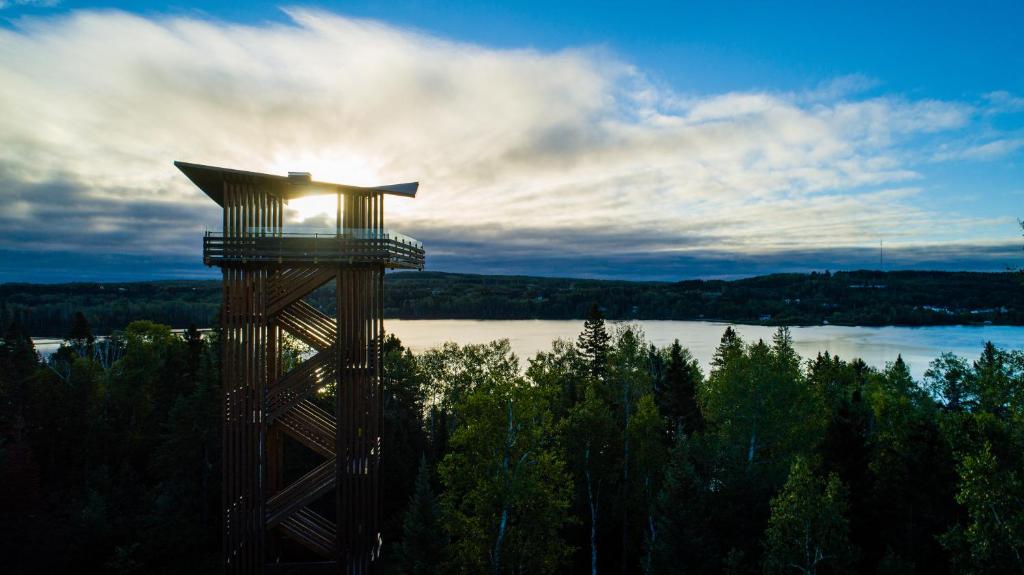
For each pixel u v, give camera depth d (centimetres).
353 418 2508
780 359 3456
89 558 3291
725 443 2978
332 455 2583
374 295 2516
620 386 4297
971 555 1911
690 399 4306
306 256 2416
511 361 4894
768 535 2114
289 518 2623
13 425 4069
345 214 2445
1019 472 1992
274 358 2586
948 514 2545
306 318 2598
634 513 3225
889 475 2828
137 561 3338
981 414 2480
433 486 3816
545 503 2489
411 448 4122
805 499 2017
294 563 2531
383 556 3359
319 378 2525
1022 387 2522
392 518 3694
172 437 3769
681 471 2483
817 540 2031
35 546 3081
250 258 2394
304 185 2400
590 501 3112
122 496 3709
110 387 5041
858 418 3278
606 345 5916
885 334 15075
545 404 2633
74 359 5434
